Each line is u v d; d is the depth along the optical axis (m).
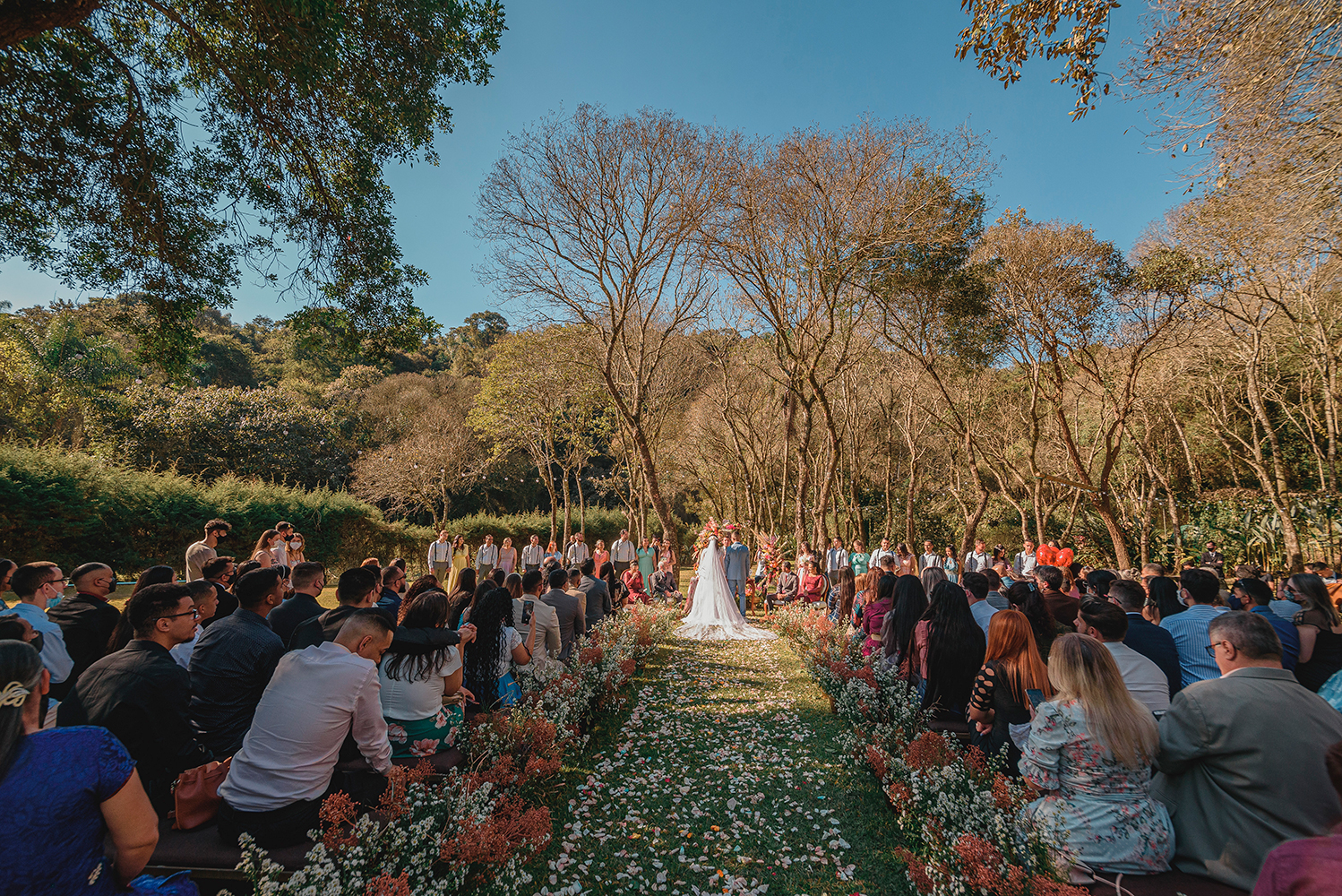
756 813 4.19
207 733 3.62
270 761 2.89
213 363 39.84
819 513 15.91
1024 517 19.50
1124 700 2.75
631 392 22.95
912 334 16.17
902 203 13.30
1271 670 2.60
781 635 10.84
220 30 6.57
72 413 24.30
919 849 3.54
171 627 3.20
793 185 13.60
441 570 18.45
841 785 4.64
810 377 15.23
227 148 7.09
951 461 23.95
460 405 37.31
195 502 17.56
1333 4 5.34
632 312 19.75
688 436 28.88
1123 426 14.44
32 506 13.99
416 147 7.72
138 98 6.45
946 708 4.70
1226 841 2.50
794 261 15.11
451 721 4.08
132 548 16.23
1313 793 2.37
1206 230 10.84
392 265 8.28
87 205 6.73
